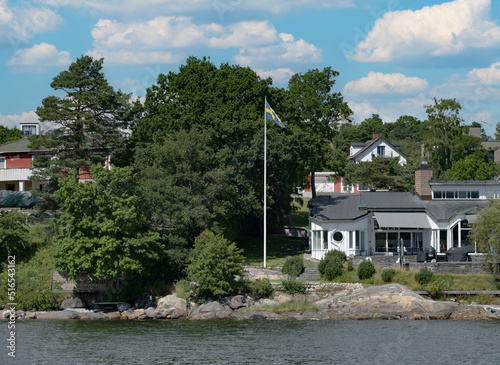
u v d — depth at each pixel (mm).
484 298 79062
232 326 69688
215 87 98000
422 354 56438
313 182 121000
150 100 103500
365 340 61875
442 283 79688
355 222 91938
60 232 90250
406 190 135875
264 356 56000
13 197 104812
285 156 93500
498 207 83688
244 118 95938
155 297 80938
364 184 141375
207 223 87312
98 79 97438
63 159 95625
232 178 91438
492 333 64938
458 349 58188
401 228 95500
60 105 96000
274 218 112875
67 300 80688
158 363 53875
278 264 90000
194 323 72062
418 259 87000
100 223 78562
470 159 127562
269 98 100000
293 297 79312
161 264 83812
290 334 64750
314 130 111125
